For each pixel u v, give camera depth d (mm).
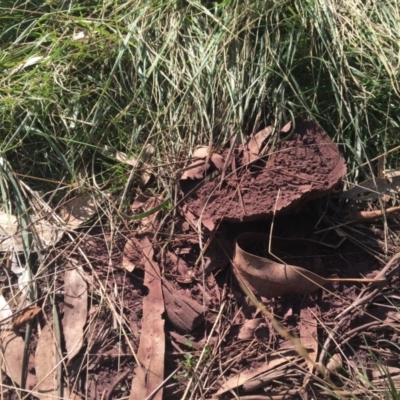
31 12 652
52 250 536
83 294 514
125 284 518
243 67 574
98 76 620
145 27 620
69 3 669
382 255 521
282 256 520
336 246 521
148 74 583
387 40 611
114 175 574
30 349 494
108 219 553
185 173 525
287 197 495
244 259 489
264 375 469
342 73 582
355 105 583
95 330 498
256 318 493
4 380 483
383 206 538
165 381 465
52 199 569
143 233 534
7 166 571
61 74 605
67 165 566
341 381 462
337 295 497
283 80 572
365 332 485
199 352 482
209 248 520
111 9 661
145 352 478
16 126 592
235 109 558
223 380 470
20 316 502
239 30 600
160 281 508
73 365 484
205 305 499
